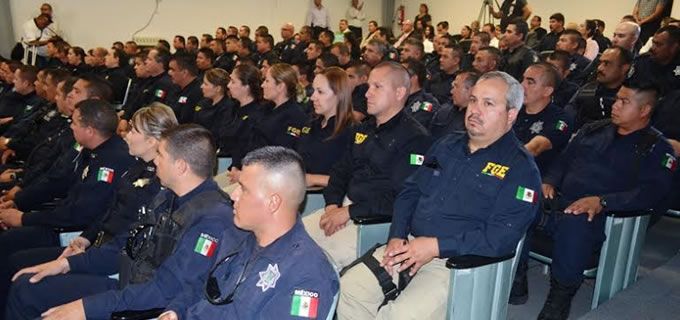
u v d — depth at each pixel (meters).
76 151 2.69
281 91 3.13
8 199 2.87
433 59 5.68
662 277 2.35
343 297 1.81
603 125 2.34
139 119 2.02
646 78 3.18
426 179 1.90
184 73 4.61
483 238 1.64
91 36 9.12
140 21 9.48
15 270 2.07
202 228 1.50
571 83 3.65
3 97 4.81
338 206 2.39
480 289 1.63
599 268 2.09
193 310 1.35
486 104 1.72
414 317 1.63
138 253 1.67
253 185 1.26
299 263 1.21
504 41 5.05
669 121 2.86
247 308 1.22
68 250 2.12
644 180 2.12
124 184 2.13
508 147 1.76
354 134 2.42
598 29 5.96
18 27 8.52
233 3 10.28
